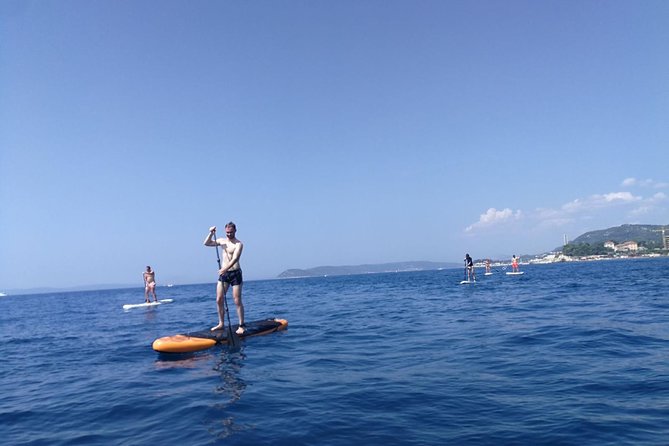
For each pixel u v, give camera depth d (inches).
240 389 198.7
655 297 548.4
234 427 150.9
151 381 226.4
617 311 426.3
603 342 273.4
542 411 156.0
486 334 327.3
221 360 266.4
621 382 185.3
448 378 206.7
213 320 532.1
